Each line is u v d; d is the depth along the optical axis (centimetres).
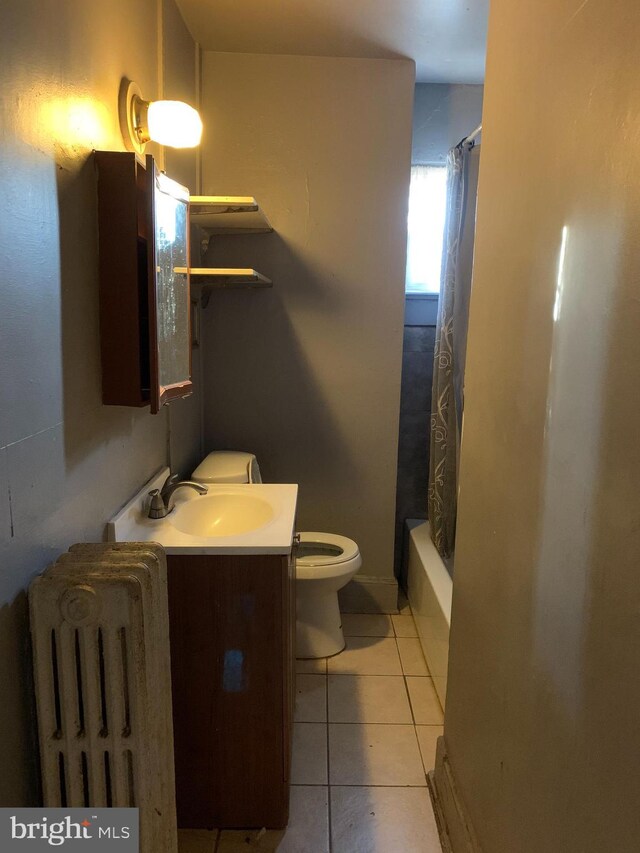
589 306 88
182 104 152
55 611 101
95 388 136
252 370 275
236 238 265
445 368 261
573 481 92
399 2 206
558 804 95
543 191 106
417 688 233
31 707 106
